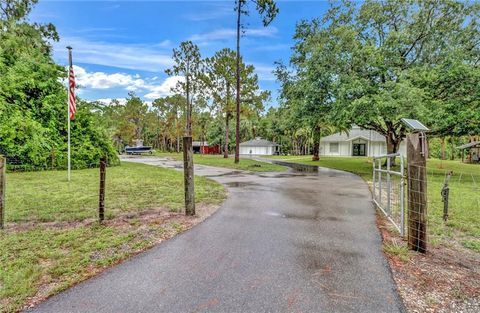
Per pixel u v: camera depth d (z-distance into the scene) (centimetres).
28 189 783
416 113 1214
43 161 1376
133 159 2769
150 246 364
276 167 1745
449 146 4003
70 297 243
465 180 1241
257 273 287
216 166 1838
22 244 364
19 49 1489
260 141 5122
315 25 1688
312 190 844
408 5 1485
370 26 1574
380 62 1366
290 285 263
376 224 471
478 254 345
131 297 243
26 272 285
